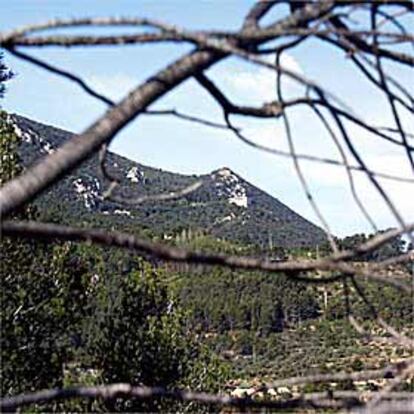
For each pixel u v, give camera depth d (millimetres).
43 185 2408
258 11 2631
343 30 2605
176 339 23172
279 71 2303
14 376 19766
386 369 2609
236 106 2764
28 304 20016
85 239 2238
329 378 2645
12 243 19500
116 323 22328
